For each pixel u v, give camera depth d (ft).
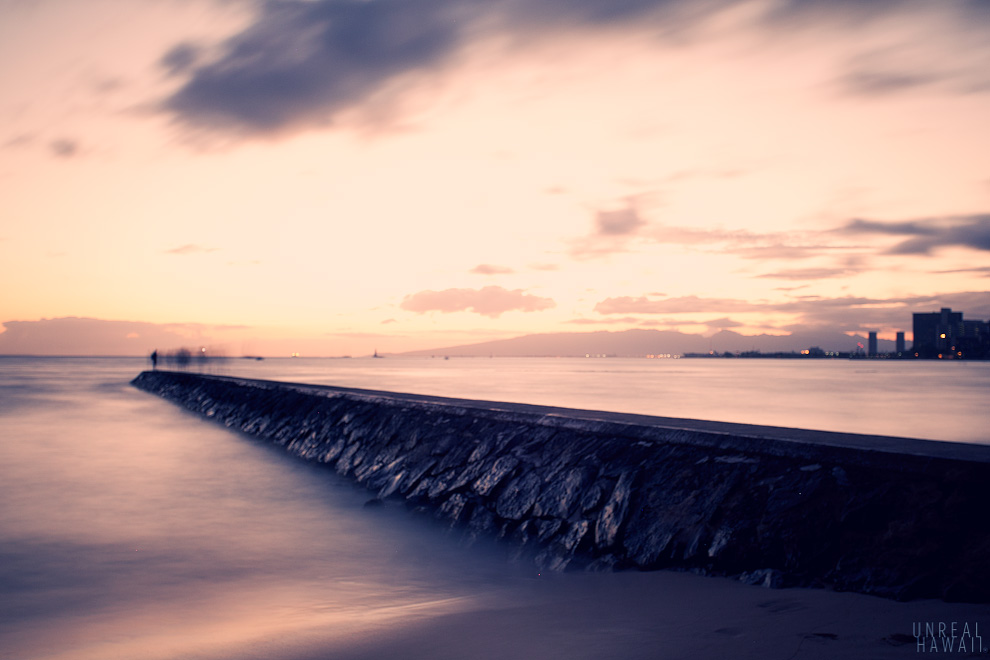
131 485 35.12
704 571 18.06
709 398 105.09
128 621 15.79
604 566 19.79
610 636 12.86
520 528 23.99
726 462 21.67
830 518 17.57
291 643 13.43
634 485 22.66
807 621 13.02
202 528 26.18
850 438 21.71
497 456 29.99
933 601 14.01
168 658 12.72
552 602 16.60
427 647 12.80
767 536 17.93
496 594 17.88
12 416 74.49
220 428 66.80
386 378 193.57
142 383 149.89
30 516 27.86
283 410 62.59
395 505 30.37
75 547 23.17
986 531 15.26
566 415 31.60
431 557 22.33
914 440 21.22
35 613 16.47
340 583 19.35
